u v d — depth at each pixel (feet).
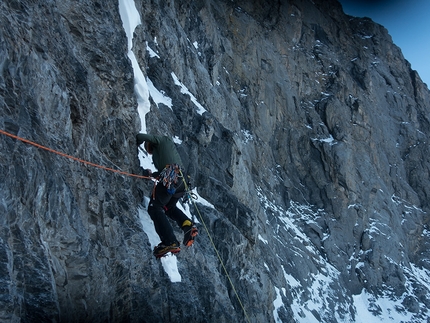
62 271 17.22
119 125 26.89
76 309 17.80
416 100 138.72
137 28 37.06
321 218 89.45
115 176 24.25
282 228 77.30
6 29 16.51
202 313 26.84
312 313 68.08
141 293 22.81
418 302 87.51
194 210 39.14
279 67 100.68
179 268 28.63
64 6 25.12
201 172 44.11
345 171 94.99
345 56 122.21
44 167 16.88
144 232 24.76
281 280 62.34
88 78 23.24
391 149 118.42
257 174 82.43
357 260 89.25
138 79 31.17
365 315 80.48
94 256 19.57
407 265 95.66
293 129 96.58
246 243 42.75
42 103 18.22
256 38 97.60
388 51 138.51
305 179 94.17
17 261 14.84
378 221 96.68
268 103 94.12
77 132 21.30
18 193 15.30
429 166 124.77
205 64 69.77
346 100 109.29
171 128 42.06
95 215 20.68
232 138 50.39
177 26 58.13
